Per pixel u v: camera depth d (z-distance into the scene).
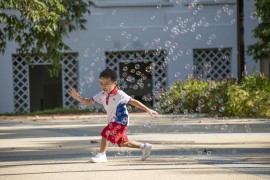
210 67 26.19
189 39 26.81
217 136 13.15
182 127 15.91
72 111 25.02
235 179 7.40
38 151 11.03
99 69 26.45
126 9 26.56
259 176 7.62
